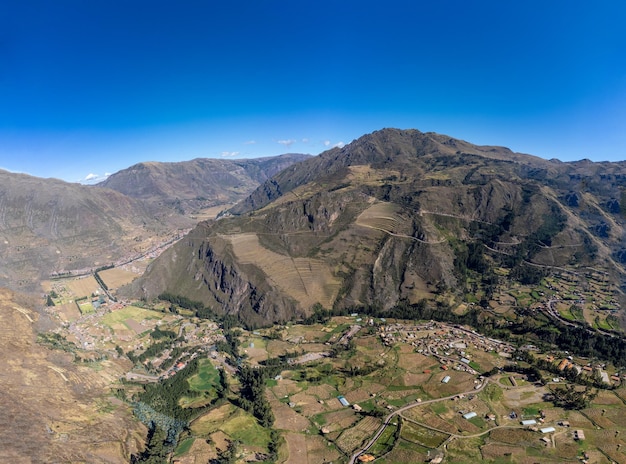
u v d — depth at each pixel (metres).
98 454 154.50
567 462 148.00
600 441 157.75
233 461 156.25
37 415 165.25
